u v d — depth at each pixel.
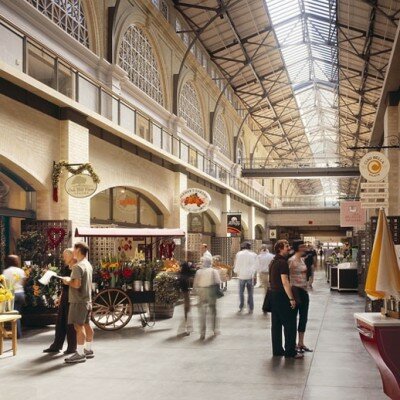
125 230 12.59
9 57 11.83
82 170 13.05
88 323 8.34
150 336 10.41
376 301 10.99
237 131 39.22
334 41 30.47
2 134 11.47
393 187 16.20
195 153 26.77
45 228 13.08
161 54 22.73
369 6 22.53
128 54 19.58
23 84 11.80
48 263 12.78
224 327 11.59
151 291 11.54
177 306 15.91
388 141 16.28
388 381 5.59
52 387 6.59
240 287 14.58
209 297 10.41
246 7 25.59
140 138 18.33
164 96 23.39
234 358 8.27
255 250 38.62
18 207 12.80
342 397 6.07
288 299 8.29
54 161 13.51
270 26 28.05
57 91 13.04
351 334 10.57
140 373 7.29
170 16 24.14
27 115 12.41
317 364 7.82
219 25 27.31
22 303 10.58
